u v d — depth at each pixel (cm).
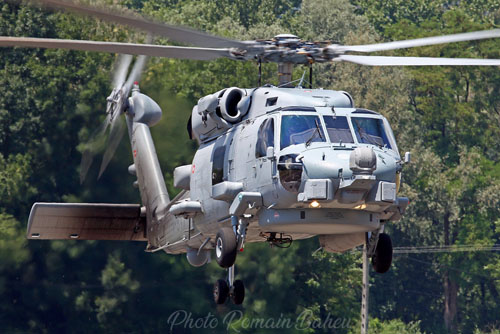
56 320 16125
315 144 5072
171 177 14962
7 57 17362
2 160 16675
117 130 7500
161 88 15212
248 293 16488
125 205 7425
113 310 16188
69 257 16138
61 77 16925
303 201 4962
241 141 5466
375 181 4966
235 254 5478
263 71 16275
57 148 16575
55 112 16788
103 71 16962
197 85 15538
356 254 18788
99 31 17188
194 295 16412
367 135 5212
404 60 5244
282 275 16612
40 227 7231
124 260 16412
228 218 5678
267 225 5250
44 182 16500
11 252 15788
